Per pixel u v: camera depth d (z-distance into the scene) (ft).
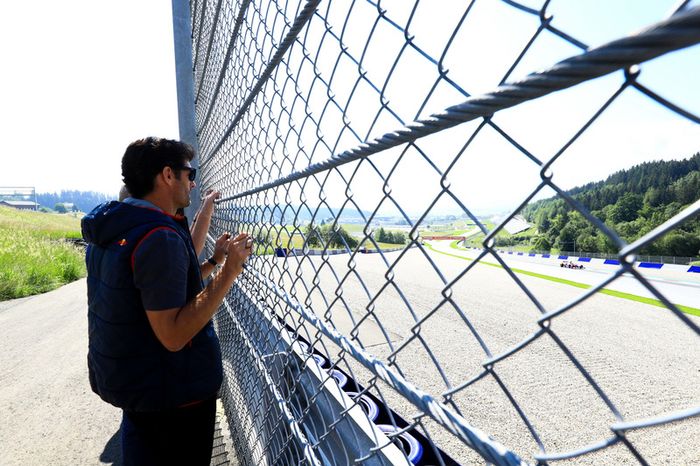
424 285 57.26
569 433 16.81
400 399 17.26
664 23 1.04
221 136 9.76
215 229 12.38
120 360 4.97
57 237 93.76
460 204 2.15
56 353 21.44
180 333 4.68
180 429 5.51
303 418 5.00
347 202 3.71
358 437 3.93
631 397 20.85
